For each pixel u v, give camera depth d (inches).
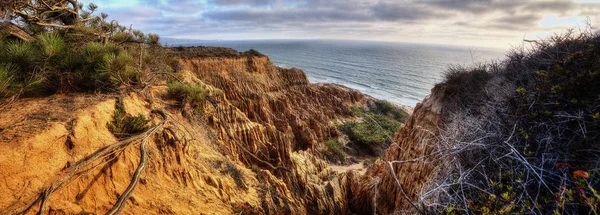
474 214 113.8
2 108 172.4
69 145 153.0
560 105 135.9
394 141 515.2
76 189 145.9
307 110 1553.9
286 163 628.4
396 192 424.8
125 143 185.5
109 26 444.1
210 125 411.2
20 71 214.8
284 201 355.6
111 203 162.9
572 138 117.3
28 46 235.0
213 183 269.7
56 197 132.8
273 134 711.7
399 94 3181.6
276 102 1362.0
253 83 1350.9
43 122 153.7
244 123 605.3
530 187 116.1
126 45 409.4
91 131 172.1
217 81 1168.2
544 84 149.6
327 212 511.2
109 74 247.8
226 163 338.3
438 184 153.9
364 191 584.4
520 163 126.6
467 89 319.9
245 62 1406.3
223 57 1279.5
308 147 1222.9
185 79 453.4
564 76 142.9
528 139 132.6
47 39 247.1
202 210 219.5
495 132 151.9
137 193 181.5
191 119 355.6
